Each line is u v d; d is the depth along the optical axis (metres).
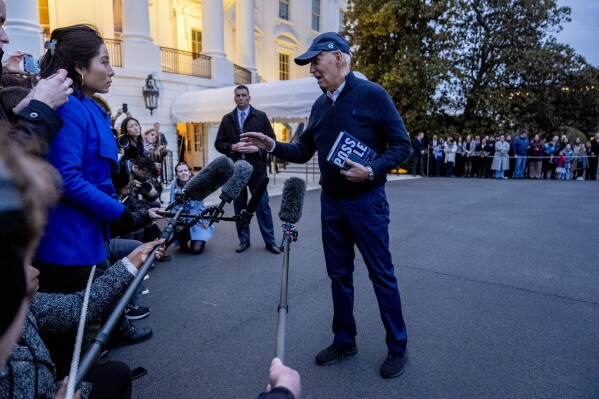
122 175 2.57
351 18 20.20
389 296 2.69
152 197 3.92
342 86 2.63
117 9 17.09
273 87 11.79
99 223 2.10
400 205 9.67
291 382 1.03
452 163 18.55
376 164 2.53
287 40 24.55
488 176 18.61
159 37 18.78
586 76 21.78
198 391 2.55
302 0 25.08
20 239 0.66
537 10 21.81
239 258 5.27
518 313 3.61
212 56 17.20
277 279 4.50
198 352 3.00
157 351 3.02
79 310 1.53
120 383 1.61
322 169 2.76
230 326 3.41
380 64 19.77
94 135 2.04
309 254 5.48
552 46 22.36
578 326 3.36
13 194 0.65
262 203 5.43
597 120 22.86
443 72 18.98
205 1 17.08
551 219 7.93
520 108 22.16
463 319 3.50
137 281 1.46
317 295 4.06
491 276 4.59
